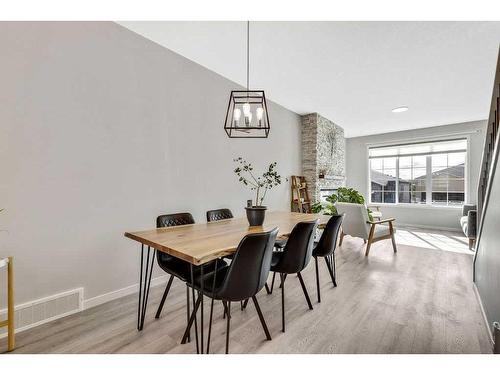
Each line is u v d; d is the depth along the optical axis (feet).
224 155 11.21
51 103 6.30
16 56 5.78
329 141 17.85
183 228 6.66
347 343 5.33
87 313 6.68
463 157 18.22
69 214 6.63
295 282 8.85
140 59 8.11
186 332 5.35
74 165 6.71
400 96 12.93
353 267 10.28
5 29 5.65
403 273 9.53
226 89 11.15
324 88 12.03
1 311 5.58
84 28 6.88
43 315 6.15
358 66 9.84
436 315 6.43
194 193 9.90
